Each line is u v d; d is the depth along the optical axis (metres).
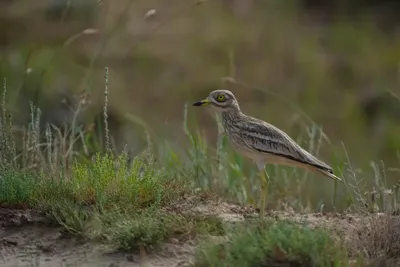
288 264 9.12
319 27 25.91
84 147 12.70
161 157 14.39
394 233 10.27
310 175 15.04
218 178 12.97
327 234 9.51
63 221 10.50
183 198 11.36
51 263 9.79
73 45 22.20
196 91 22.16
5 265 9.74
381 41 25.22
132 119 18.16
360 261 9.58
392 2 27.08
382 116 21.31
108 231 10.16
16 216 10.61
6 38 22.64
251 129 11.34
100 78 20.86
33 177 11.48
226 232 9.99
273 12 26.53
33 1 24.47
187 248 10.00
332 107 21.64
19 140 14.22
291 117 20.16
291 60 23.91
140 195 10.93
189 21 25.17
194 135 15.88
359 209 11.64
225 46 24.28
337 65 23.78
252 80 22.92
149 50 23.44
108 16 23.12
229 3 26.61
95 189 10.91
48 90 18.42
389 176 17.34
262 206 11.09
